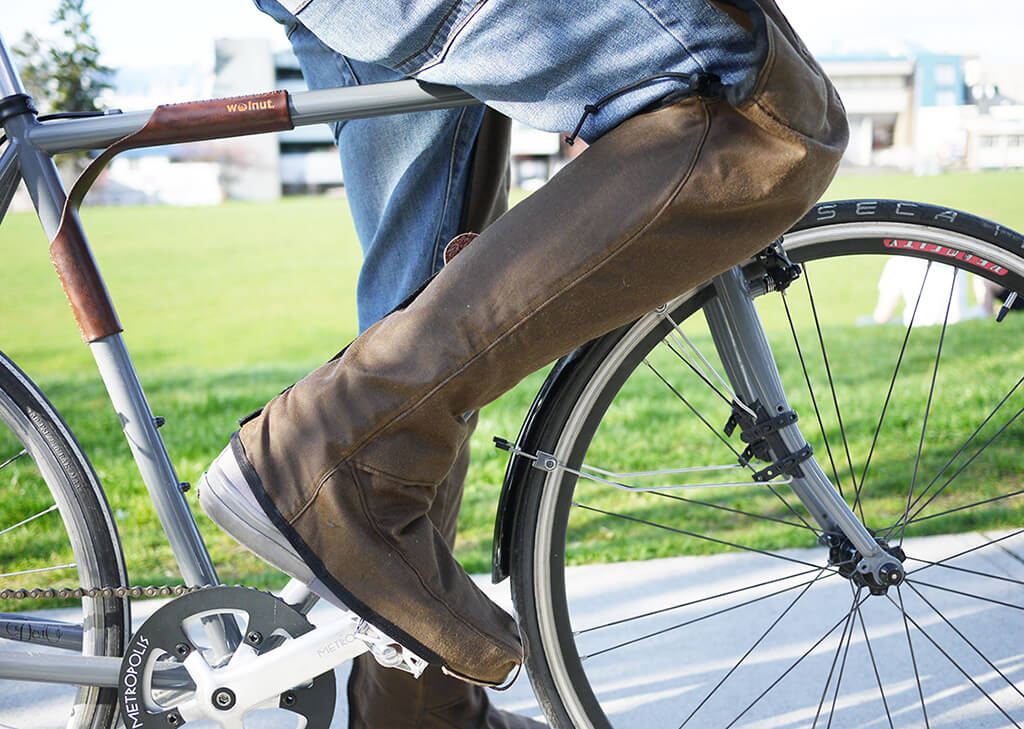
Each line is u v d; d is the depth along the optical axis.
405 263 1.20
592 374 1.18
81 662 1.21
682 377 3.71
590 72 0.90
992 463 2.54
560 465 1.20
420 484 0.99
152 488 1.17
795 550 2.14
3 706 1.64
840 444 2.80
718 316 1.16
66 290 1.12
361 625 1.08
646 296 0.92
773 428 1.16
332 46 0.99
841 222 1.19
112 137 1.10
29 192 1.11
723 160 0.86
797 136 0.84
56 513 2.12
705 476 2.68
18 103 1.11
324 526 0.97
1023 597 1.86
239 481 1.00
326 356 4.85
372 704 1.32
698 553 2.17
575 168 0.92
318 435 0.96
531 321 0.92
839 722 1.54
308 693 1.16
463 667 1.04
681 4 0.85
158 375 4.32
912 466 2.57
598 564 2.13
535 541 1.22
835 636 1.79
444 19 0.92
